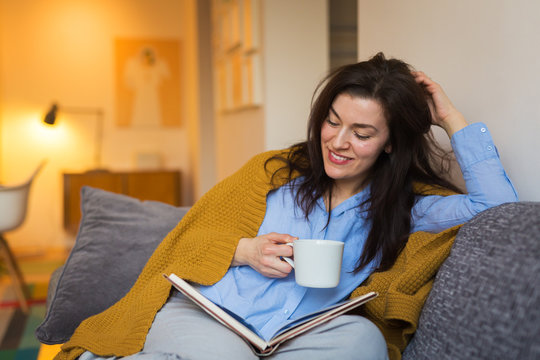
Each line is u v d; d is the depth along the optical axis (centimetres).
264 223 144
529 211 100
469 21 152
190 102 567
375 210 136
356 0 339
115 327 135
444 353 97
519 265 90
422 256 123
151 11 582
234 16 360
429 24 172
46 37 559
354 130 127
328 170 132
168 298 135
